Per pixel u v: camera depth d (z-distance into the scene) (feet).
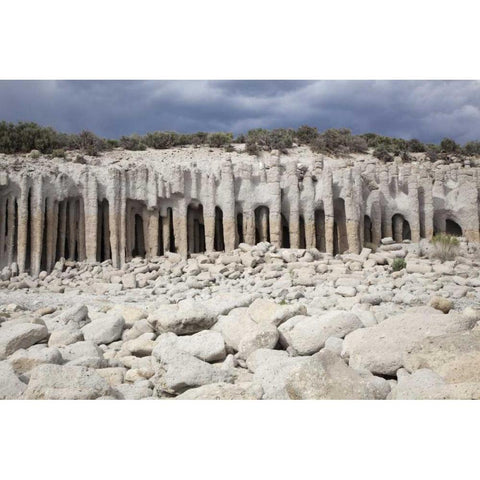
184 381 25.61
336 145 145.07
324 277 68.59
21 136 118.32
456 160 144.25
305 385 23.40
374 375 27.27
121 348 35.50
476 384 21.95
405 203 105.09
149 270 85.87
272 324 32.24
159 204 97.19
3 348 33.55
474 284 64.23
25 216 86.69
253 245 96.43
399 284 63.10
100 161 115.44
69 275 84.12
